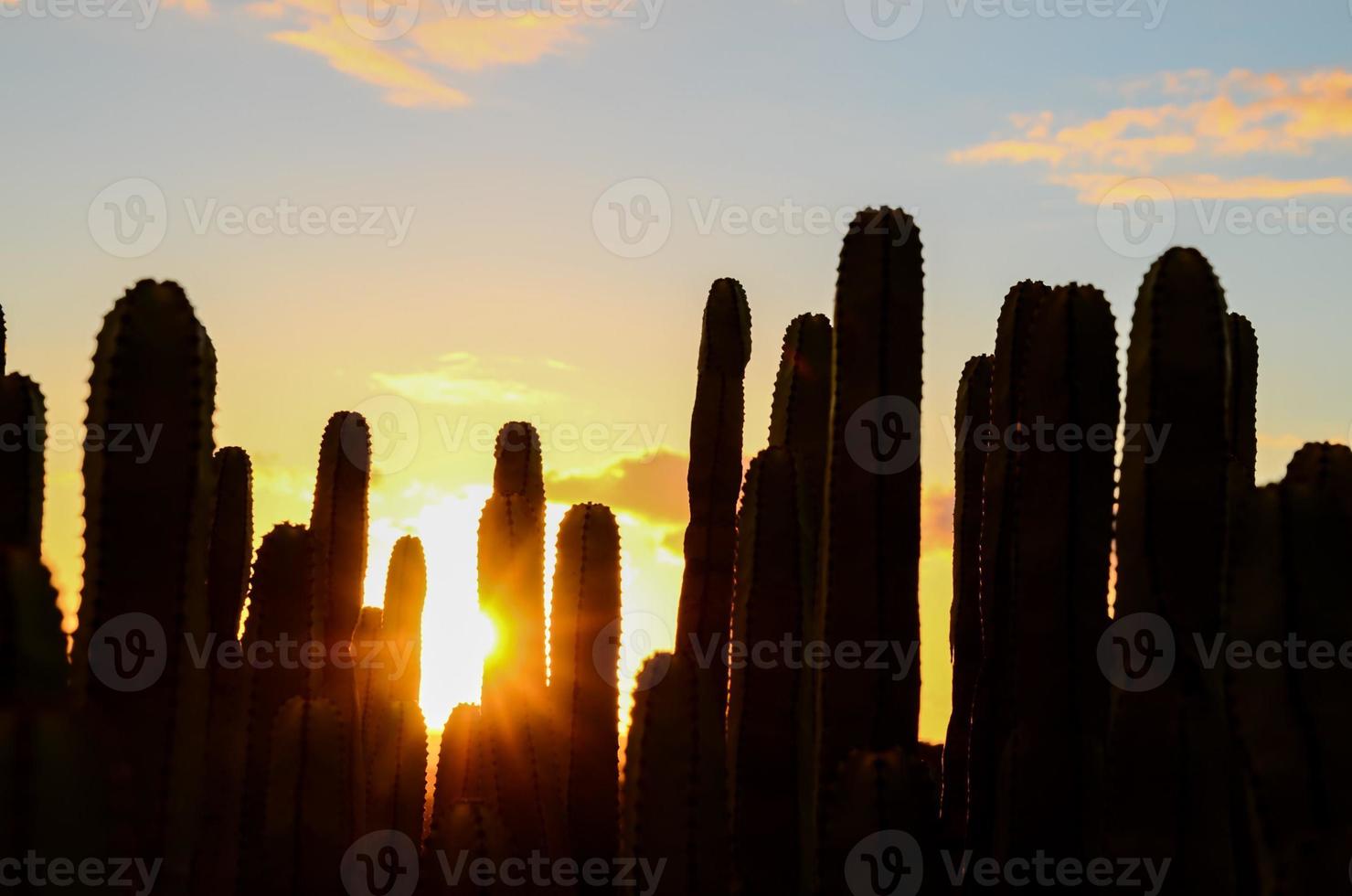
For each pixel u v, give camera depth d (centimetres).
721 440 601
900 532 454
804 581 460
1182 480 407
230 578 518
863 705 450
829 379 562
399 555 650
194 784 400
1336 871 334
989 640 510
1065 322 441
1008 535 506
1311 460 396
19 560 311
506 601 510
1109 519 441
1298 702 364
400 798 587
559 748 509
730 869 409
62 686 315
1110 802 404
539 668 513
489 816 430
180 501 389
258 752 489
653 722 404
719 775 407
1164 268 417
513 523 523
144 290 395
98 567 386
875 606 451
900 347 456
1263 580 375
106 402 387
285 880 434
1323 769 358
